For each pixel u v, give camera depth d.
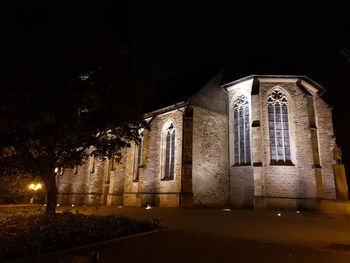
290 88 22.41
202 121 23.02
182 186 21.22
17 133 10.19
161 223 12.24
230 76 26.09
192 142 21.53
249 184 22.22
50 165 12.66
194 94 22.73
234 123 24.55
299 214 16.62
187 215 15.95
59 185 34.38
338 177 18.28
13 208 20.94
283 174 20.70
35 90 9.75
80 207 24.80
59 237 8.05
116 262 6.34
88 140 12.31
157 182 23.70
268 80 22.77
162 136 24.34
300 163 20.72
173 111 23.70
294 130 21.48
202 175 22.09
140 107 13.12
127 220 11.27
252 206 21.52
